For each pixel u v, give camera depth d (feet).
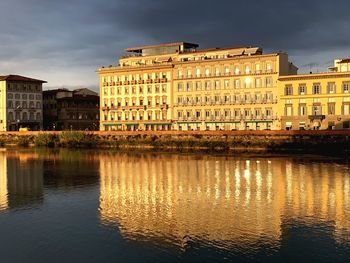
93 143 442.50
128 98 517.55
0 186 210.18
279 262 108.37
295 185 202.28
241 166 270.46
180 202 170.60
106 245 121.70
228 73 455.63
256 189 194.39
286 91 425.69
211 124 465.06
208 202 169.89
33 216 152.97
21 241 126.31
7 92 577.84
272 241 122.62
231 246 119.55
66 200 177.68
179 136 406.82
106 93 533.55
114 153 373.81
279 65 432.66
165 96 493.36
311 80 412.77
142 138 423.23
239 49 465.88
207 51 482.28
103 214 153.89
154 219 146.30
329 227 134.82
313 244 120.16
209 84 467.93
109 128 530.27
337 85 401.70
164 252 115.96
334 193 183.32
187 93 479.82
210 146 386.52
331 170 246.27
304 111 417.90
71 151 400.47
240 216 148.36
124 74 521.24
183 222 141.79
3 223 144.46
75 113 620.08
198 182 214.69
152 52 528.63
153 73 501.15
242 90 449.48
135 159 321.93
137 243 122.83
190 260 110.22
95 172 254.47
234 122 453.17
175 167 271.28
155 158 326.85
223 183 210.79
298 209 156.97
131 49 538.06
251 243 121.49
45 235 131.13
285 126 426.51
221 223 140.15
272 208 158.81
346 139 345.10
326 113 407.23
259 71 439.22
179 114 485.15
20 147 459.32
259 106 440.45
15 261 112.27
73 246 121.60
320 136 353.10
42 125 619.67
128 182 217.97
